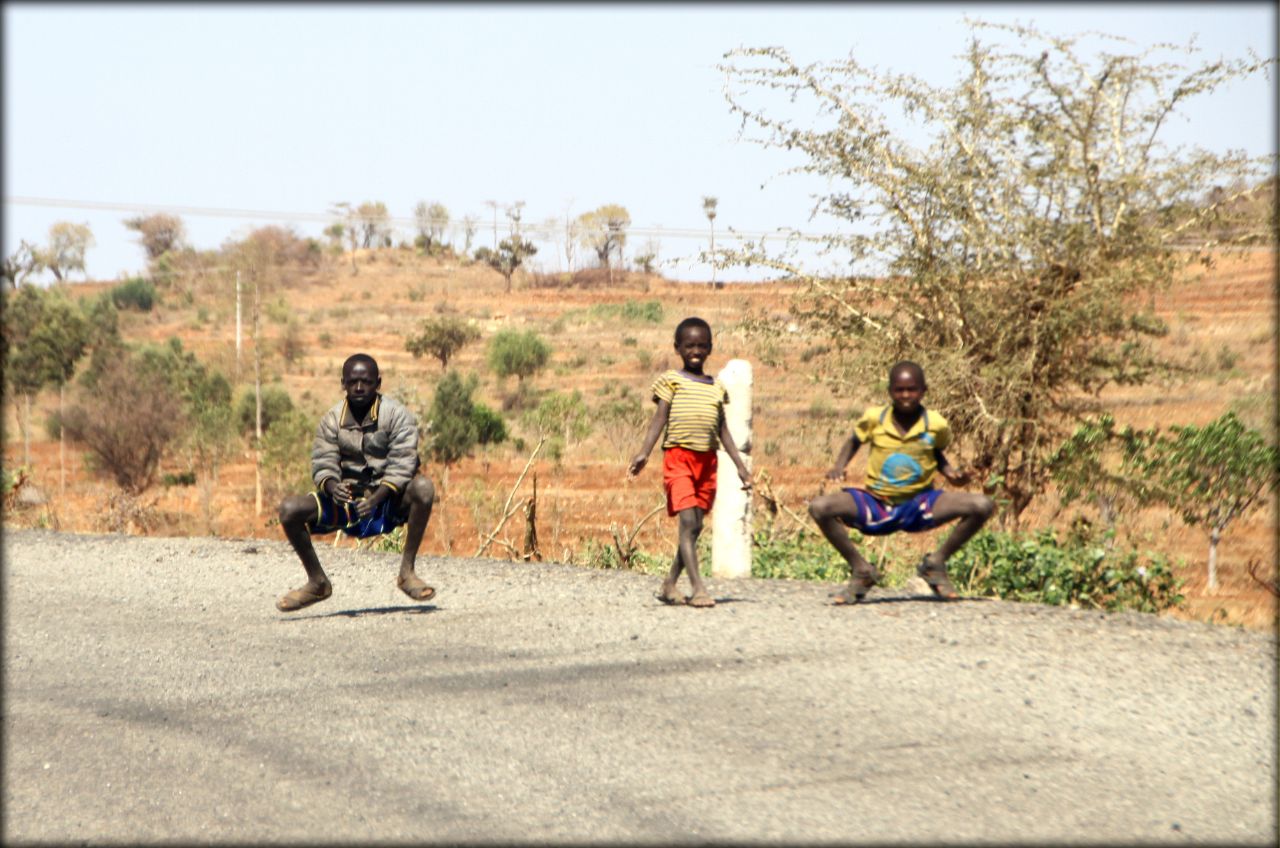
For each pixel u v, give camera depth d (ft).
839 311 136.26
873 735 55.72
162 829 48.98
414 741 57.77
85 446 274.77
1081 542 111.04
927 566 86.33
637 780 51.34
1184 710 59.26
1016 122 129.18
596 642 75.25
